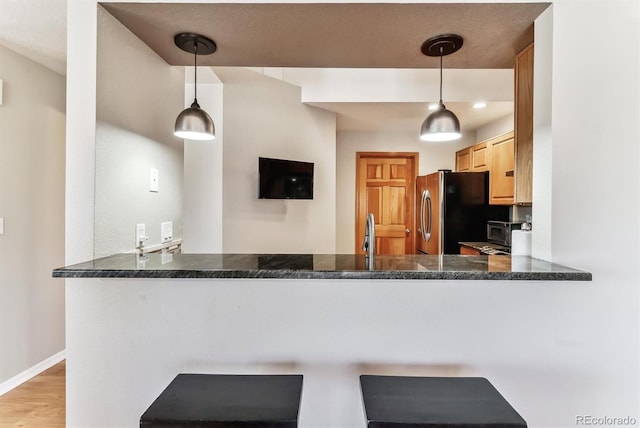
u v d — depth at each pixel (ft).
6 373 7.57
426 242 13.52
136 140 5.50
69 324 4.55
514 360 4.51
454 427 3.11
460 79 11.14
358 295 4.54
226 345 4.55
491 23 5.02
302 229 11.91
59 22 6.35
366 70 11.43
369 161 15.66
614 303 4.41
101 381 4.56
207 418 3.19
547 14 4.69
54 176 8.74
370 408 3.36
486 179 12.39
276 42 5.61
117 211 5.06
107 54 4.76
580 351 4.47
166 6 4.62
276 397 3.59
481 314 4.52
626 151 4.32
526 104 5.66
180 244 7.00
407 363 4.56
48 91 8.52
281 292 4.54
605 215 4.41
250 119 10.57
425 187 13.66
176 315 4.53
